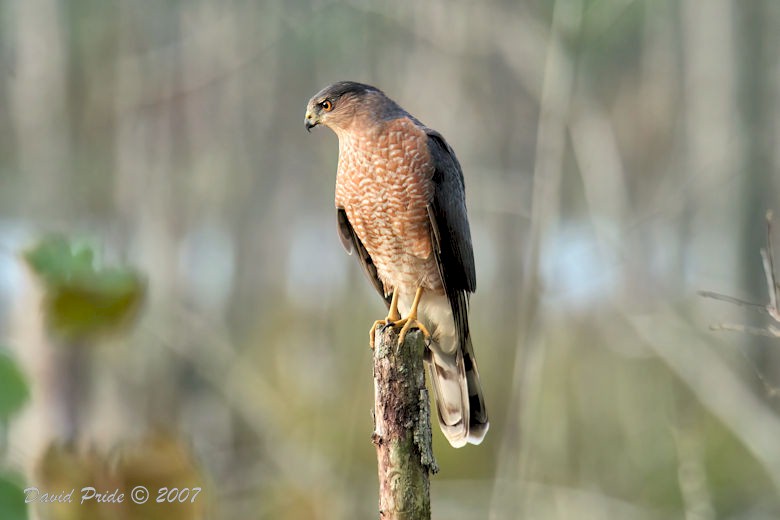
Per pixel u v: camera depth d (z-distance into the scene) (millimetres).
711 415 14375
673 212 14766
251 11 19484
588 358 15164
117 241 17594
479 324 18281
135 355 13562
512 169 18828
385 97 6668
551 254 13609
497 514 11508
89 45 18781
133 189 18656
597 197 14172
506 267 18641
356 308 18219
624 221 14016
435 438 14234
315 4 18625
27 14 16391
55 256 2561
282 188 21047
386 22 17750
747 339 14750
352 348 17500
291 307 19531
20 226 15492
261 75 19891
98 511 2996
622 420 14312
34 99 16438
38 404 4844
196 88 19203
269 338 18656
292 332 18531
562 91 12297
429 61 18016
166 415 13875
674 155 18875
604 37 18672
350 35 18875
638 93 20203
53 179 16359
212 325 17219
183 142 19781
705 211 16641
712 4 16875
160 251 18031
